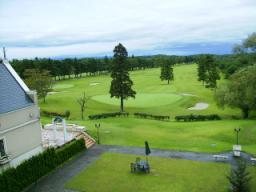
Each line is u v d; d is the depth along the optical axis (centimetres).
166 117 4988
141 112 5691
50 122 4581
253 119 4769
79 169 2586
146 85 9938
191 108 6206
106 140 3438
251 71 4844
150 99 6850
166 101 6550
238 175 1978
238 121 4347
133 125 4250
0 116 2267
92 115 5212
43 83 6894
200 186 2159
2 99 2422
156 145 3206
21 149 2516
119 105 6325
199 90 8331
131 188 2173
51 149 2591
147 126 4188
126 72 5544
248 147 3089
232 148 3020
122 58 5475
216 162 2628
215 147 3073
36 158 2395
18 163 2475
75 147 2947
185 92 8044
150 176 2372
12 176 2125
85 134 3538
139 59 18812
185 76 12781
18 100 2556
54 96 7925
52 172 2544
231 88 4994
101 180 2338
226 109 5931
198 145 3169
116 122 4475
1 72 2667
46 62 11925
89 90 9106
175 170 2475
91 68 14850
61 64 12912
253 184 2161
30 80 6800
